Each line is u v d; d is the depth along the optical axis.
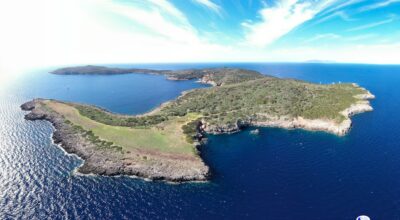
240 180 87.31
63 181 86.00
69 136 123.38
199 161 96.56
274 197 76.19
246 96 192.50
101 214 68.75
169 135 123.25
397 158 100.88
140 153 103.12
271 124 151.00
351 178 86.00
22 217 67.12
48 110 169.75
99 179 88.12
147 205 73.12
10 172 91.19
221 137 133.50
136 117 155.50
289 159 103.31
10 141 121.38
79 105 181.38
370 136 127.88
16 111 183.38
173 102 198.00
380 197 74.38
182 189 82.19
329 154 106.88
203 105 179.75
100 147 109.00
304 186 81.88
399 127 141.25
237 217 67.25
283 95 186.75
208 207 71.94
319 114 150.00
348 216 66.44
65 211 69.88
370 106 182.62
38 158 103.19
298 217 66.56
